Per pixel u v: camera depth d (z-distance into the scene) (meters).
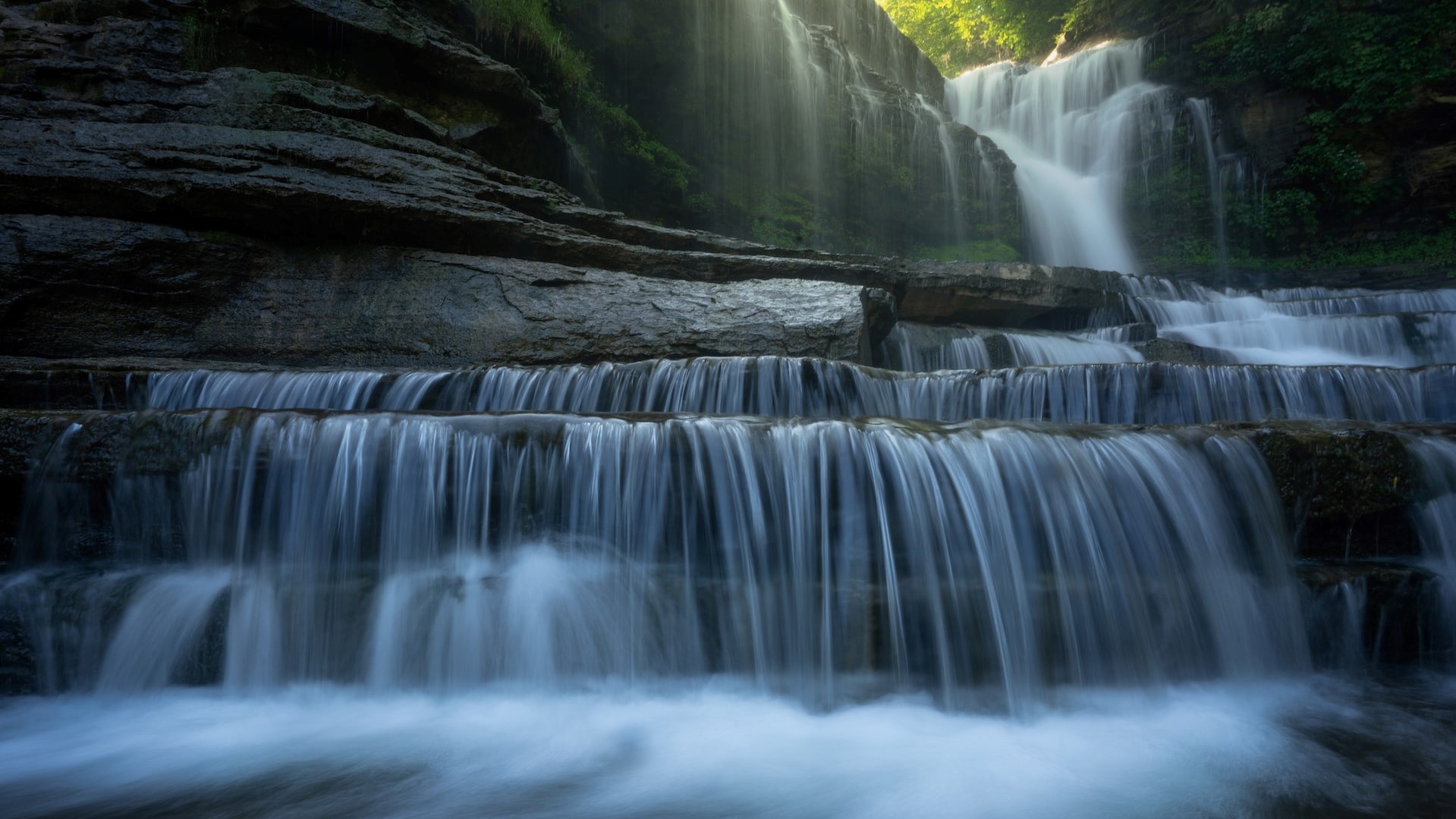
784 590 4.22
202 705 3.95
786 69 18.98
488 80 10.99
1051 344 10.60
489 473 4.37
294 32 10.00
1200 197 23.86
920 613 4.16
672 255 9.26
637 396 6.63
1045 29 32.25
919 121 21.69
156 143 7.89
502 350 7.81
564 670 4.04
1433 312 10.90
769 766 3.37
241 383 6.16
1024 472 4.44
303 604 4.07
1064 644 4.20
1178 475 4.59
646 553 4.30
